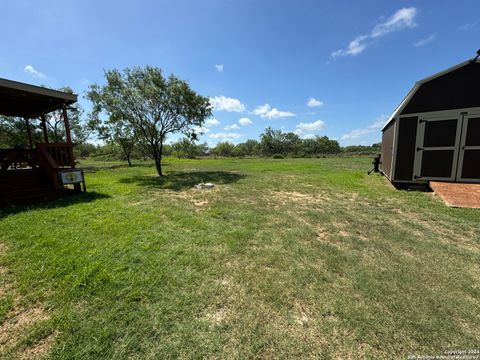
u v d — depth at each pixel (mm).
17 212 4617
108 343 1576
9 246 3041
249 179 9680
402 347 1574
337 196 6285
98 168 17469
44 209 4812
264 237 3432
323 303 1988
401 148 6777
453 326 1739
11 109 7602
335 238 3414
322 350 1545
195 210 4926
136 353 1510
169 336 1643
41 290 2119
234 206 5230
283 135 49219
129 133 12812
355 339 1631
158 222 4082
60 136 17797
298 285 2248
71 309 1888
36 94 5652
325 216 4449
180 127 11688
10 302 1963
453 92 6008
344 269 2537
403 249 3055
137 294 2074
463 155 6043
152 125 11195
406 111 6590
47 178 6379
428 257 2818
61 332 1661
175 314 1848
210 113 11852
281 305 1971
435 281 2309
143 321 1768
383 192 6602
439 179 6371
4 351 1521
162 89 10430
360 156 34188
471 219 4184
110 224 3885
